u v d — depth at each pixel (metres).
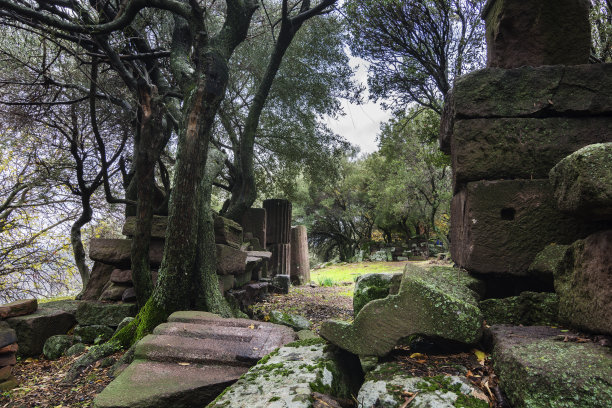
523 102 2.91
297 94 12.33
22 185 8.74
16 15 5.63
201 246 5.60
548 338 1.95
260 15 11.06
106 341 5.21
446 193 18.52
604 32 5.28
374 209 29.69
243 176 9.25
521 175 2.87
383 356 2.28
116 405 2.63
